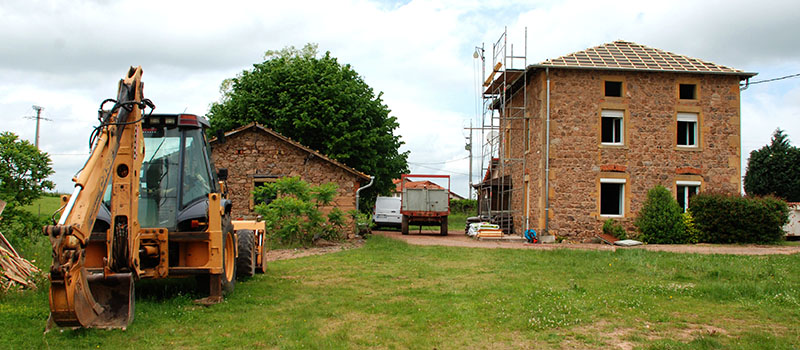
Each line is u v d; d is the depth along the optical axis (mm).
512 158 24672
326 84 27891
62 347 5008
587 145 21406
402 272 10789
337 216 18453
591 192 21328
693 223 20734
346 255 13945
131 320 5809
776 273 10539
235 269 8492
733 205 20312
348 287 8867
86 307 5312
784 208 20594
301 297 7914
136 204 5945
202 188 7582
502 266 11875
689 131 22250
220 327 5984
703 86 21984
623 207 21453
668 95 21828
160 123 7547
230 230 8062
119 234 5754
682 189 22031
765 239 20312
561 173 21281
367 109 29438
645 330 6055
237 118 29188
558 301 7578
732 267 11328
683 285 9195
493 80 23922
